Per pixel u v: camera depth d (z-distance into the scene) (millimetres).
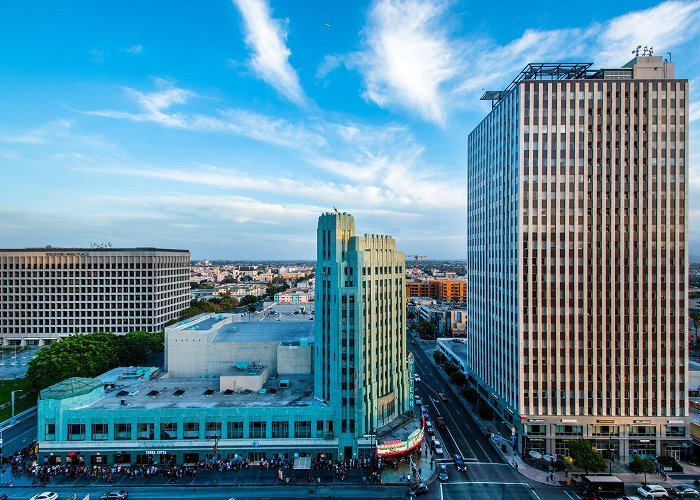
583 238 114188
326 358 112562
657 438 110500
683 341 111625
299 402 111812
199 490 93625
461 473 102375
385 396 119812
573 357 112750
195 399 113375
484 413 135750
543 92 115938
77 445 103250
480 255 149750
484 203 145125
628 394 111812
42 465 102312
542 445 111562
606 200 114688
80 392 108250
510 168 122250
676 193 114000
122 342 167500
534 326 113938
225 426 106438
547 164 115312
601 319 112938
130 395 116062
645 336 112188
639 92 115188
